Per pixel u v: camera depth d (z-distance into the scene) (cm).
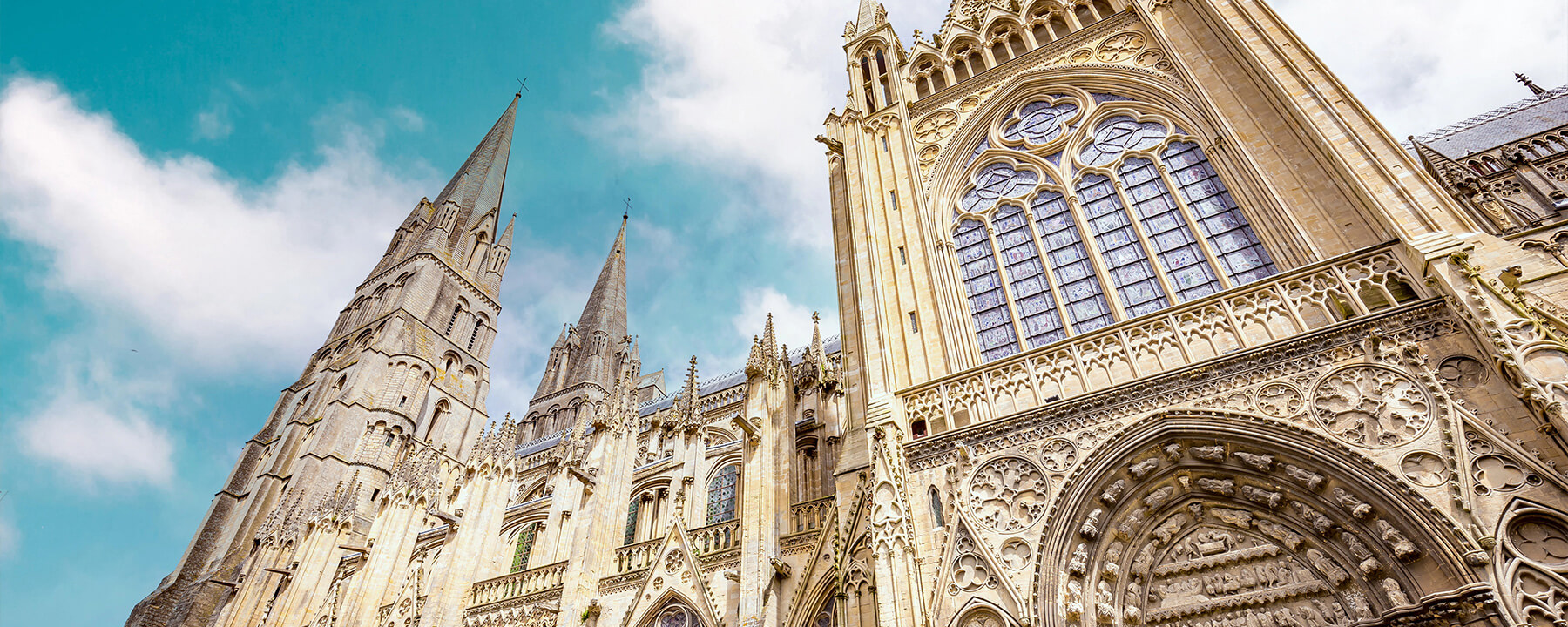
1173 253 2128
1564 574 1172
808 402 4250
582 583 3244
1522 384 1308
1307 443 1489
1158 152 2400
